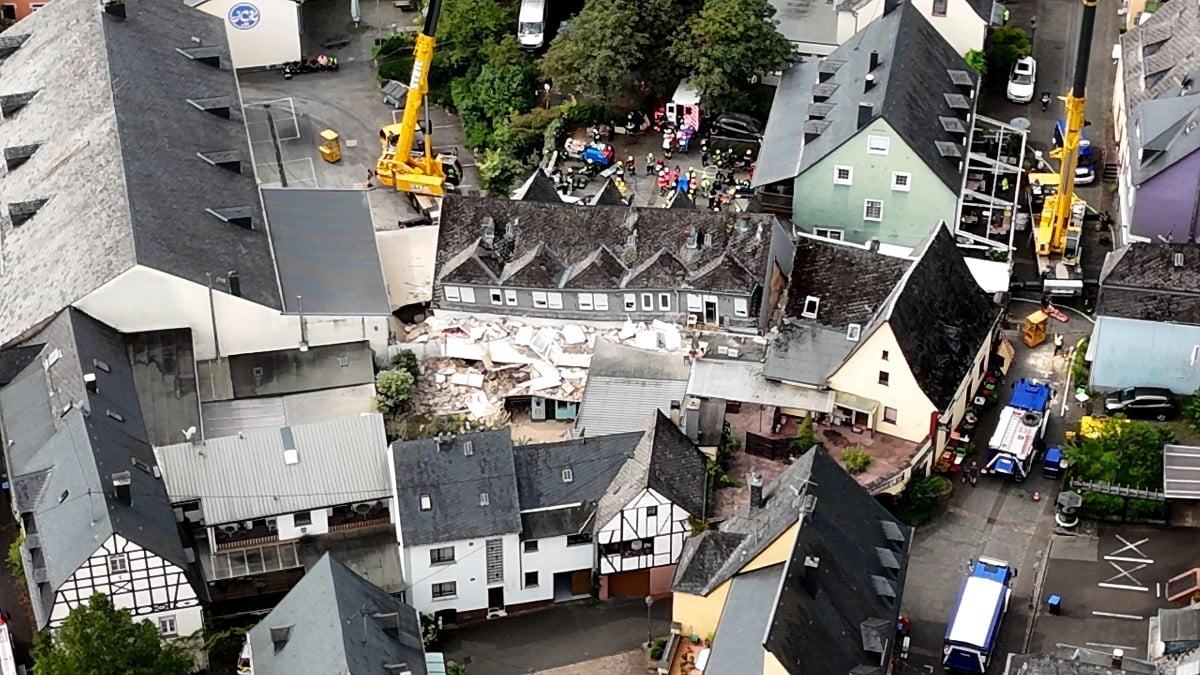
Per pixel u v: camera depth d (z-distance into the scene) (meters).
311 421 137.88
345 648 108.94
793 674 106.12
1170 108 148.88
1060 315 148.00
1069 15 185.12
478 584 125.88
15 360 135.75
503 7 182.38
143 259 136.50
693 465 127.88
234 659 122.50
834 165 151.38
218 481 126.62
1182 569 125.56
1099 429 133.62
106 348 136.12
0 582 128.50
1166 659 113.88
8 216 150.38
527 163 166.00
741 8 165.12
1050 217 153.12
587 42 166.00
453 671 120.00
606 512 124.44
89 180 146.50
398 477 124.25
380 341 144.62
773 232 144.62
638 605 127.56
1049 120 170.25
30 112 160.50
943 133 154.38
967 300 139.25
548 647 124.69
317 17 189.75
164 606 119.31
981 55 171.00
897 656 120.69
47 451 124.81
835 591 112.81
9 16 186.50
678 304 144.75
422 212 162.88
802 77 166.50
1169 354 135.62
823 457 121.38
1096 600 123.88
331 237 149.75
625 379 138.38
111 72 156.38
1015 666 111.56
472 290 146.38
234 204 148.00
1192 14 159.50
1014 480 133.50
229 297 139.38
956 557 128.00
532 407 141.00
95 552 115.06
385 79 179.00
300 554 127.25
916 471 132.38
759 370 137.12
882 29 159.62
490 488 124.56
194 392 135.38
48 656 111.44
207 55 164.62
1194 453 128.88
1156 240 148.88
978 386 140.50
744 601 114.62
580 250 146.12
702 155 166.25
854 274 140.50
